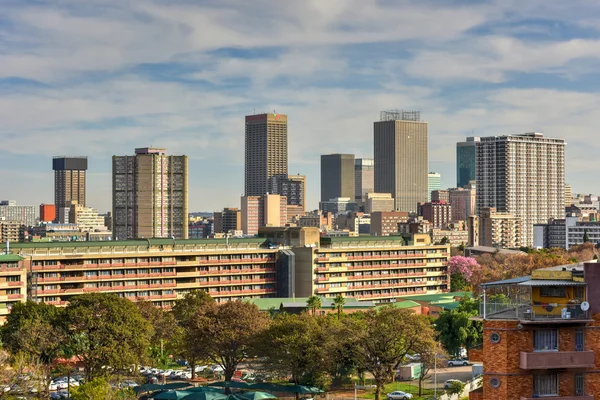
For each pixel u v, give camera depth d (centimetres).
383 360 19688
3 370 16150
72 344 19850
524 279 10925
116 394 17262
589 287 10575
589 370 10519
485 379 10612
